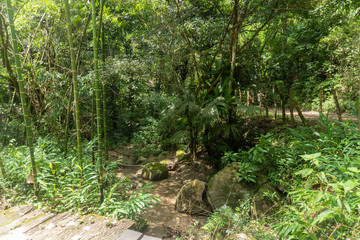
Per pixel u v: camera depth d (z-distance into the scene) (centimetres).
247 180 366
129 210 299
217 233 282
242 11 510
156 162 593
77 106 316
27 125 287
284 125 605
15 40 267
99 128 302
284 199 333
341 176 200
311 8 548
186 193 406
